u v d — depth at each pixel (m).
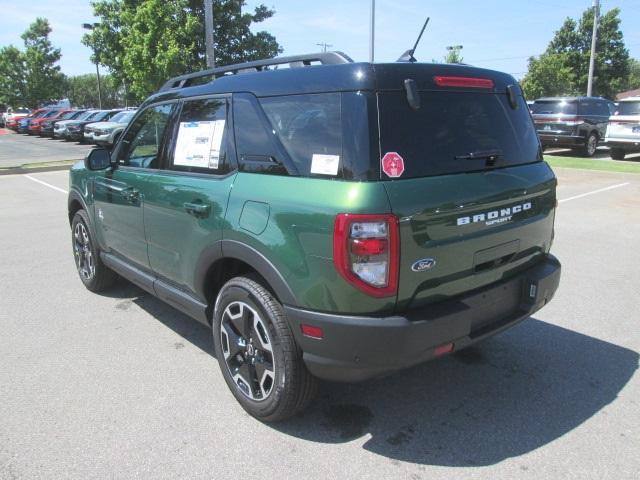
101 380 3.56
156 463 2.73
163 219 3.64
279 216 2.71
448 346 2.72
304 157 2.73
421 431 3.00
